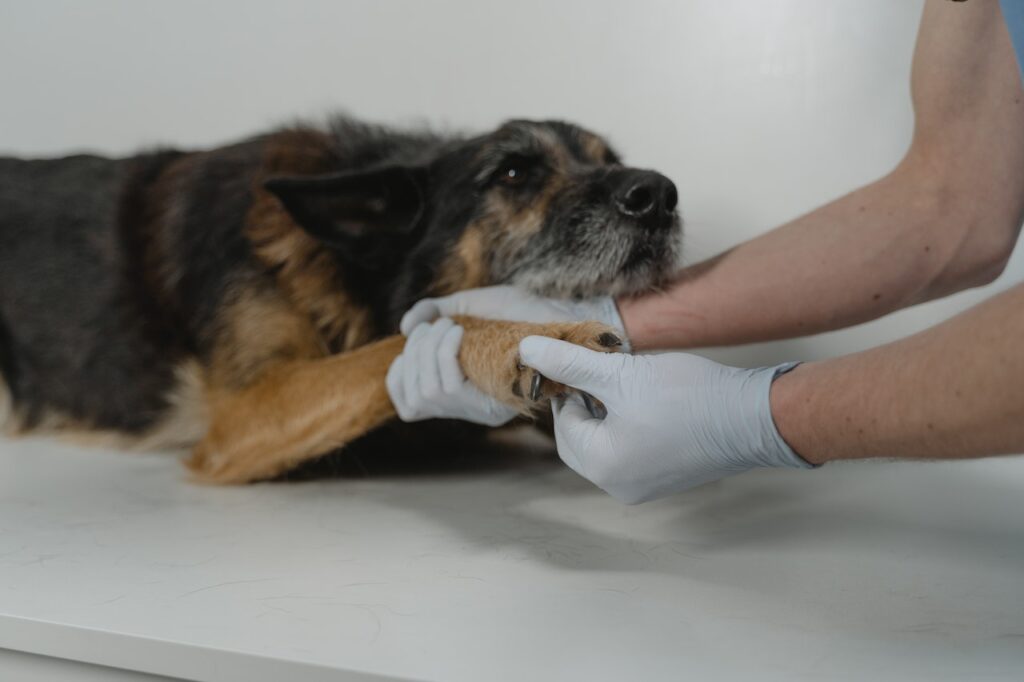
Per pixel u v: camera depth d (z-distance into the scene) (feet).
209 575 4.45
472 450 7.79
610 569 4.53
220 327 6.94
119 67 10.66
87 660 3.86
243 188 7.29
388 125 8.45
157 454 7.66
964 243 5.58
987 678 3.31
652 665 3.43
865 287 5.76
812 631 3.73
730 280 6.10
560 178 6.78
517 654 3.53
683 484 4.64
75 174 8.32
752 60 8.79
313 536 5.13
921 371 3.43
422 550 4.85
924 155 5.65
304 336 6.84
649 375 4.44
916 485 6.51
